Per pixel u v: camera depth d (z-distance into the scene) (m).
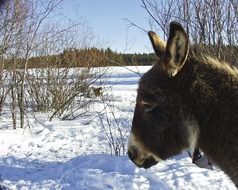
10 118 4.24
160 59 1.21
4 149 3.18
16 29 3.97
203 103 1.16
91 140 3.39
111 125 3.88
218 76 1.18
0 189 2.23
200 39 2.79
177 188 2.04
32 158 2.90
